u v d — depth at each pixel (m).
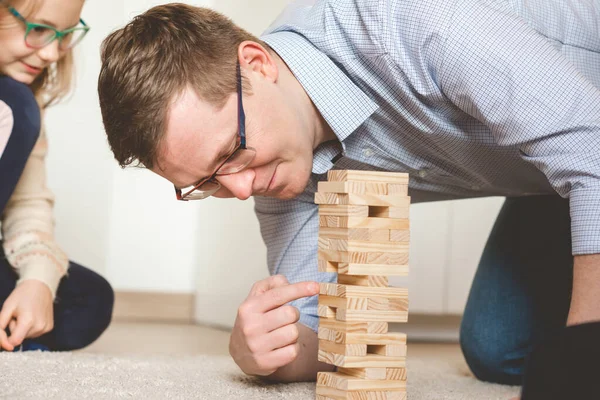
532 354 0.77
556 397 0.73
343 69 1.21
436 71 1.09
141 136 1.06
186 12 1.14
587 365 0.73
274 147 1.09
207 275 2.66
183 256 2.74
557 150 0.98
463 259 2.37
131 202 2.68
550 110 0.99
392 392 0.99
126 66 1.07
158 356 1.63
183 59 1.06
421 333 2.39
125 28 1.14
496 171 1.32
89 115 2.59
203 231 2.70
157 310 2.75
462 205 2.35
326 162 1.26
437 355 1.99
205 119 1.05
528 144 1.01
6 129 1.58
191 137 1.05
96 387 1.12
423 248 2.35
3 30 1.54
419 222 2.34
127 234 2.69
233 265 2.49
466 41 1.05
